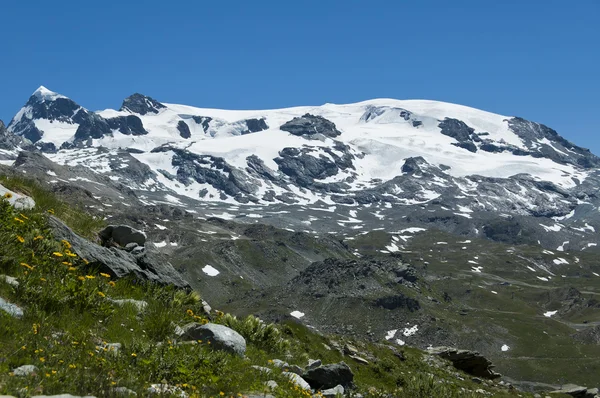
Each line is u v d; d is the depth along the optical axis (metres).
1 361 9.02
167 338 13.18
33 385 8.47
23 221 15.52
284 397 12.02
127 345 11.38
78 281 13.78
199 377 11.13
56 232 17.44
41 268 13.80
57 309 12.15
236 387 11.48
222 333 14.05
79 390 8.81
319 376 16.64
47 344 10.12
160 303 16.22
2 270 12.95
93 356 10.17
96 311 12.94
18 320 10.76
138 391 9.40
